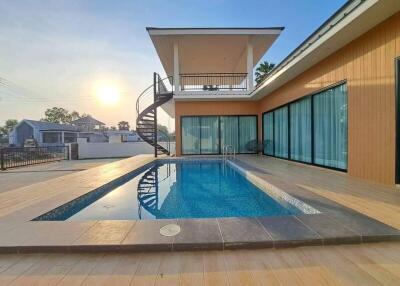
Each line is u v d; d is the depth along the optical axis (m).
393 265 2.12
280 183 5.17
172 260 2.26
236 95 12.12
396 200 3.78
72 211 4.27
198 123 13.09
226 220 3.04
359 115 5.55
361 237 2.52
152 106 12.24
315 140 7.72
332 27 5.38
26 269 2.16
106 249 2.41
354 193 4.24
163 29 10.81
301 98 8.47
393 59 4.60
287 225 2.85
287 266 2.13
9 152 11.22
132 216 4.21
